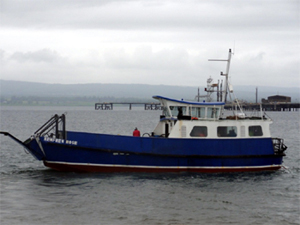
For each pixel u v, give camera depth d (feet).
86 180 101.91
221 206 84.64
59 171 110.42
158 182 101.09
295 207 84.99
